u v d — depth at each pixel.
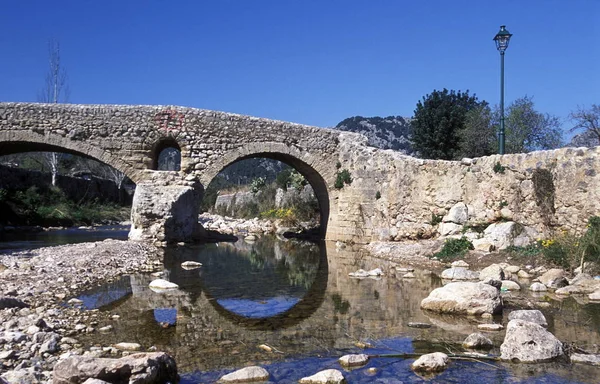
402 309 9.79
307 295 11.25
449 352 7.02
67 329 7.84
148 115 23.14
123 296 10.66
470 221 18.14
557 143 27.80
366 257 18.91
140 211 21.22
